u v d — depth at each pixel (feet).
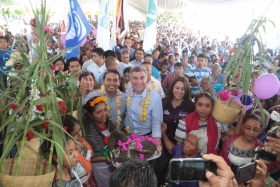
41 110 5.20
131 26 56.59
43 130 5.32
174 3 38.88
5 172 5.11
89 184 7.06
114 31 20.54
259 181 4.25
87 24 13.94
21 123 4.95
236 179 4.09
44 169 5.17
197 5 31.35
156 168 8.30
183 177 3.74
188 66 19.34
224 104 7.36
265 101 9.81
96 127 7.73
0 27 26.14
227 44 42.96
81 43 13.98
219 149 8.11
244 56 7.24
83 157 6.14
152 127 8.44
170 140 8.87
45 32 5.69
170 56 22.06
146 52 17.89
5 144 5.17
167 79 16.17
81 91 9.18
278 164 6.78
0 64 14.24
